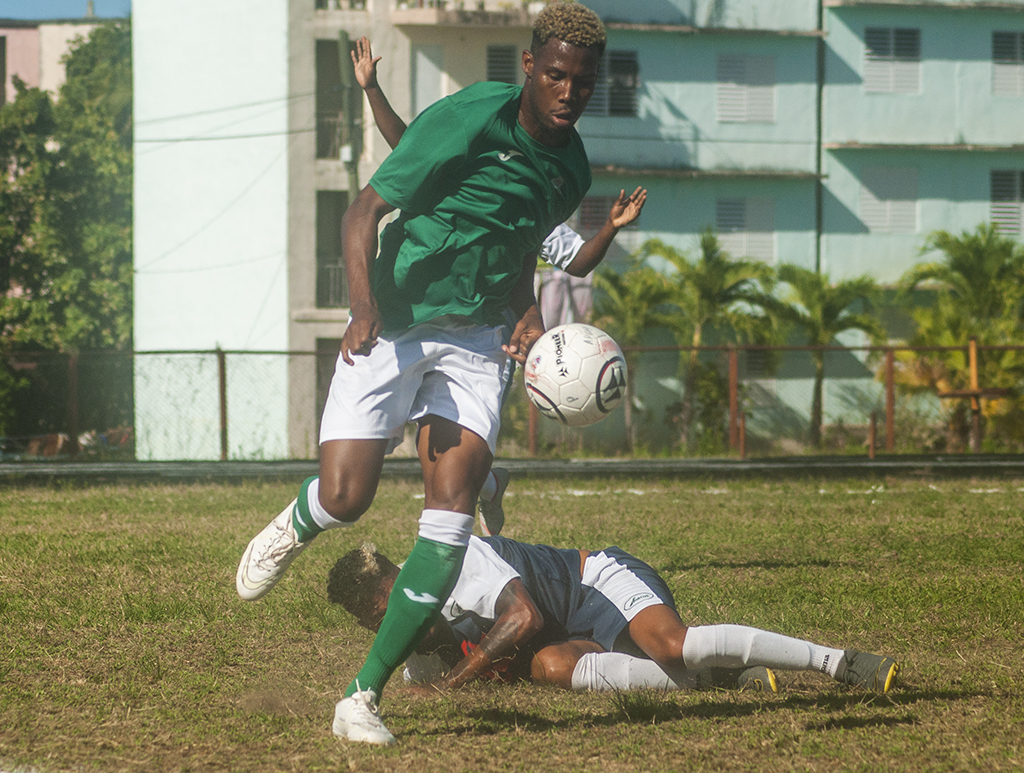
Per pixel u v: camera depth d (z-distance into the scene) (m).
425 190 12.41
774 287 105.06
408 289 12.74
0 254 119.75
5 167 122.62
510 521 35.66
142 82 99.56
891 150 112.19
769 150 110.88
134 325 100.19
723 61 110.00
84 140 122.94
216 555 26.44
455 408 12.62
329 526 12.78
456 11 99.25
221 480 55.28
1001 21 114.12
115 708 13.06
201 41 99.12
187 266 99.81
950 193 113.56
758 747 11.48
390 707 13.45
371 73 16.00
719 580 23.27
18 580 22.59
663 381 104.19
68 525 34.59
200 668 15.30
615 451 88.50
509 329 13.98
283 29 98.31
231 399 94.81
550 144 12.78
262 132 98.81
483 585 14.56
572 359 13.54
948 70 113.75
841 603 20.28
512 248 13.00
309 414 96.62
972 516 38.12
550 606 14.95
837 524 35.03
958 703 13.22
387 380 12.51
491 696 13.98
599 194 108.31
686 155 109.81
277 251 98.69
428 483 12.53
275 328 98.56
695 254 107.19
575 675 14.24
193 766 10.87
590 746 11.64
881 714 12.72
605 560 15.29
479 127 12.28
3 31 152.25
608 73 108.50
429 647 14.73
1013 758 10.92
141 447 92.75
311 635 17.67
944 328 94.38
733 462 64.31
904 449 88.31
